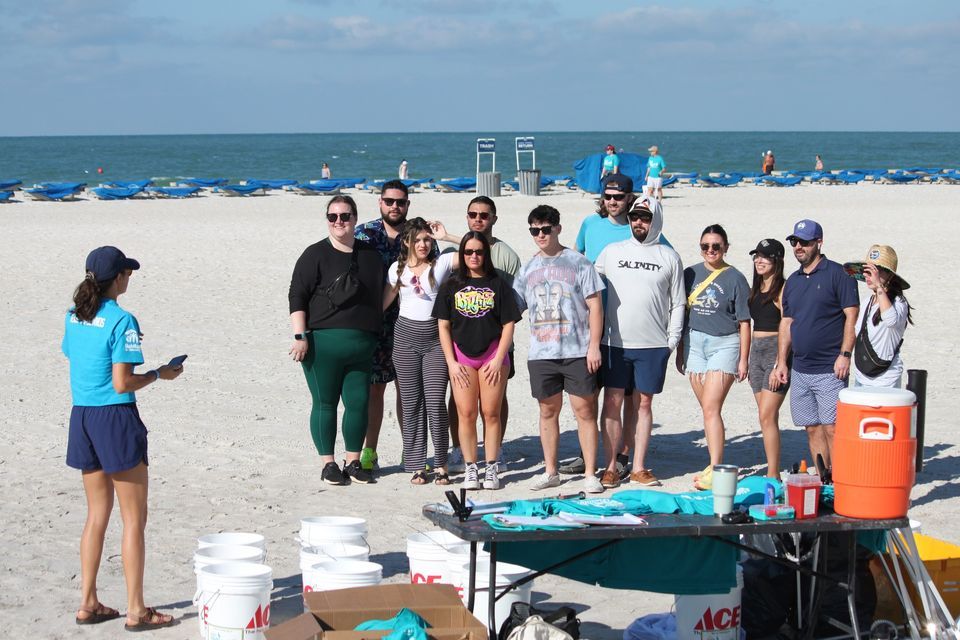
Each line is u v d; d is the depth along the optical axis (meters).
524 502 5.18
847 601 5.28
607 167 36.16
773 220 28.95
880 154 114.62
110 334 5.34
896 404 4.91
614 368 8.12
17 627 5.53
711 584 5.06
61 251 22.44
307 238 25.11
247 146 170.38
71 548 6.83
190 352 13.20
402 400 8.38
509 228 26.38
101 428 5.38
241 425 10.09
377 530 7.24
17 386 11.48
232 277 19.11
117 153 130.75
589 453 8.07
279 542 6.97
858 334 7.48
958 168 76.50
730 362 7.99
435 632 4.58
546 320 7.97
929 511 7.71
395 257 8.66
